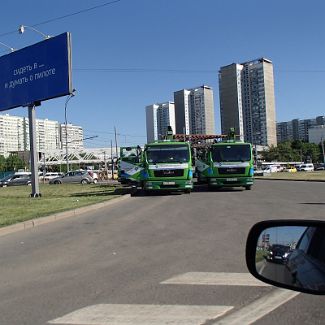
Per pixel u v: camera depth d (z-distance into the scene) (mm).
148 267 7875
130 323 5160
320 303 5676
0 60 29359
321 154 150000
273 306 5609
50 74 26766
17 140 133750
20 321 5336
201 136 34469
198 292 6270
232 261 8086
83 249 9867
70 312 5605
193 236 10891
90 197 24203
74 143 137125
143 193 27797
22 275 7688
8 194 31391
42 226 14359
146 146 25969
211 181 27516
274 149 126125
